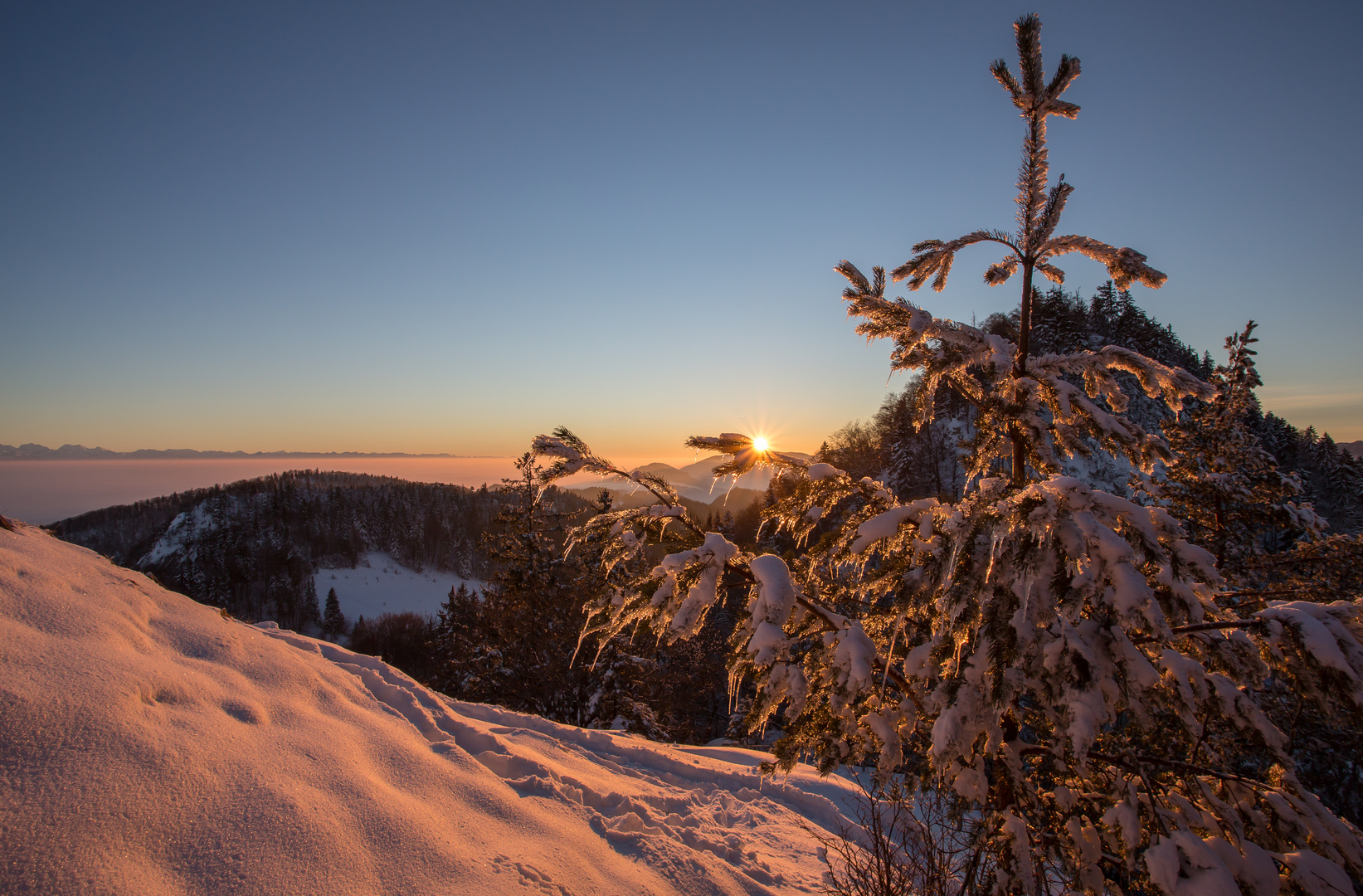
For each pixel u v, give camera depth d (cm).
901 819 387
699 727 2794
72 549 454
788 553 403
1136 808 286
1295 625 272
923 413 359
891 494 366
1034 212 362
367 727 417
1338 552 724
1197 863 248
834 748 346
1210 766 319
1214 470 892
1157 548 261
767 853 467
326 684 462
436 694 681
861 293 371
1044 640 279
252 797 278
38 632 313
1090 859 294
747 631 342
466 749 491
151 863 222
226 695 359
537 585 1819
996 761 313
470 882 284
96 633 341
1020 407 339
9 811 210
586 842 374
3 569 350
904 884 341
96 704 278
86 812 226
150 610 418
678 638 325
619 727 1798
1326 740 552
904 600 309
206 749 295
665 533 371
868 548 320
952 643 324
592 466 387
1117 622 278
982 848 303
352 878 258
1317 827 276
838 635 332
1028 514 260
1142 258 336
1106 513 261
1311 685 272
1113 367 360
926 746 352
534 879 304
